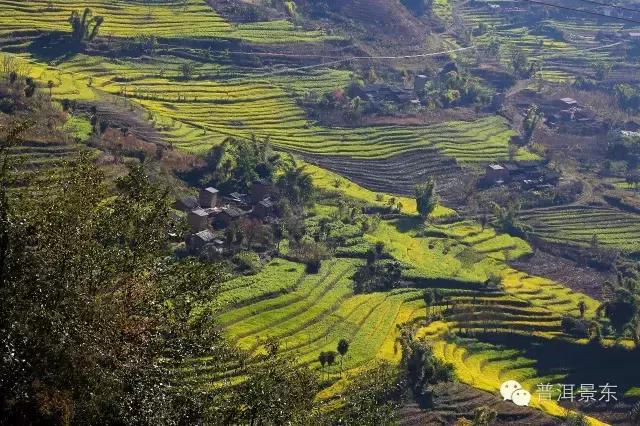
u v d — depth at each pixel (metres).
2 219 26.19
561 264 125.38
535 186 150.12
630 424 88.38
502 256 124.19
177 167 113.50
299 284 97.00
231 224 103.81
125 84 149.00
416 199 132.88
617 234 137.12
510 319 103.94
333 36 193.50
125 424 25.92
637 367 97.62
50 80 131.62
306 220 116.62
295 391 32.75
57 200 27.83
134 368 26.48
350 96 170.62
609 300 107.81
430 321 99.50
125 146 111.38
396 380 77.19
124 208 29.83
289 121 154.38
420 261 114.00
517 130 175.12
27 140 98.50
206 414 29.50
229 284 91.75
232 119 147.88
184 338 29.22
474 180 150.00
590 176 159.25
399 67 194.12
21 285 25.92
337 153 147.62
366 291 102.44
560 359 97.81
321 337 86.50
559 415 83.12
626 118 188.00
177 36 170.62
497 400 83.12
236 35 178.62
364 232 119.00
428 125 166.38
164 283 29.80
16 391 24.48
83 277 27.03
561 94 197.25
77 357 25.30
